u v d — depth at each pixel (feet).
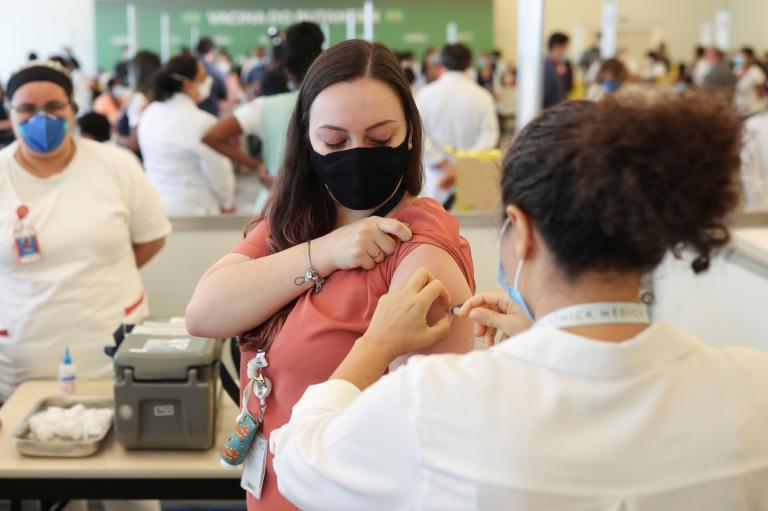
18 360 7.48
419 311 3.38
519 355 2.70
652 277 2.90
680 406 2.63
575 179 2.55
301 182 4.05
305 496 2.90
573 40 44.78
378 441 2.72
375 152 3.72
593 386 2.62
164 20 45.09
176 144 11.53
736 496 2.59
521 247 2.74
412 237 3.76
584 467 2.55
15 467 6.05
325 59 3.82
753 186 11.16
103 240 7.48
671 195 2.45
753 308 7.88
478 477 2.55
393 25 48.26
